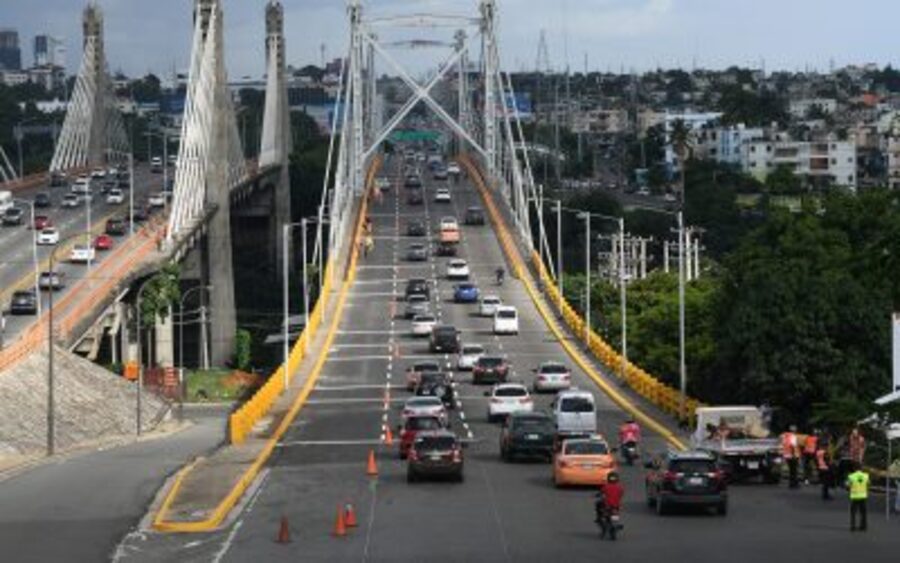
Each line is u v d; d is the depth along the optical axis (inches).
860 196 4330.7
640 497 2689.5
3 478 3159.5
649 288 6815.9
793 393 3659.0
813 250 4138.8
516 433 3238.2
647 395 4630.9
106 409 4923.7
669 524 2367.1
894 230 2012.8
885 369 3629.4
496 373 5118.1
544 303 7194.9
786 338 3651.6
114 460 3535.9
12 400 4264.3
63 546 2252.7
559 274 7293.3
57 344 5191.9
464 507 2581.2
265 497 2743.6
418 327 6323.8
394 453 3457.2
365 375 5364.2
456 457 2901.1
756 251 4178.2
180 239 7859.3
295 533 2325.3
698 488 2423.7
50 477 3144.7
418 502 2647.6
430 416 3390.7
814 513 2471.7
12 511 2618.1
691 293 5255.9
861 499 2274.9
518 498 2687.0
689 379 4495.6
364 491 2802.7
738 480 2883.9
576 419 3617.1
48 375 4323.3
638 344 5551.2
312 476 3041.3
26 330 5310.0
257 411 4266.7
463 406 4586.6
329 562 2074.3
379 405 4601.4
